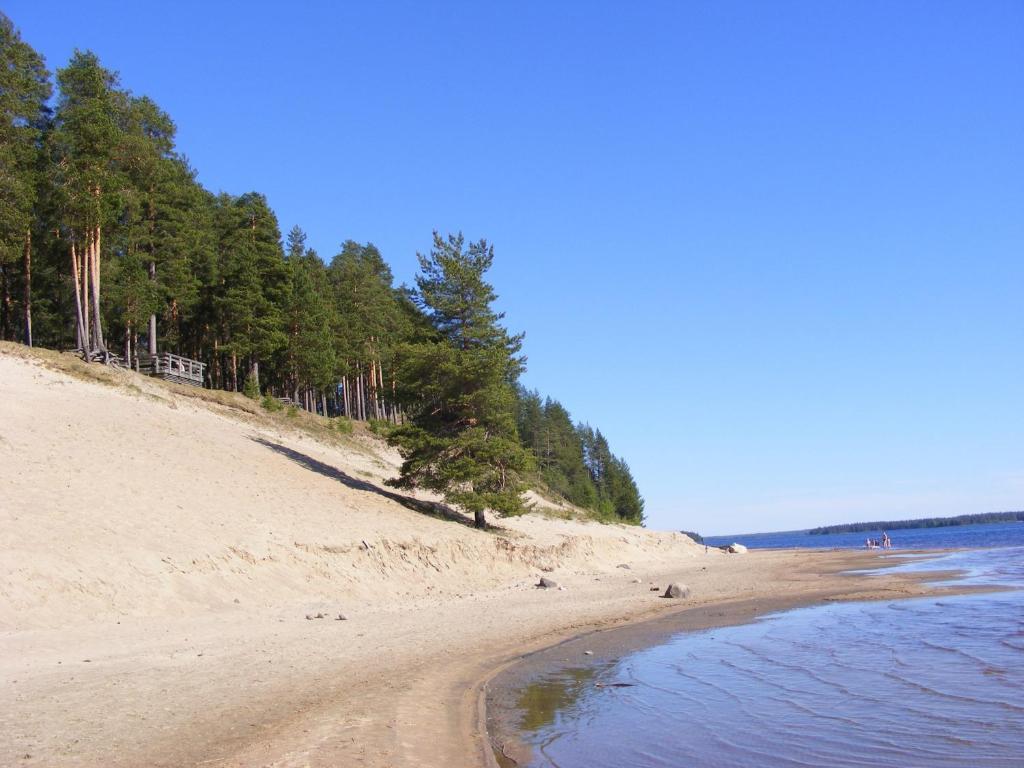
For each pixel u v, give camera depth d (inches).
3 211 1545.3
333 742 357.7
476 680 557.3
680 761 352.2
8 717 397.7
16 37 1739.7
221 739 363.3
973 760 332.8
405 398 1619.1
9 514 784.3
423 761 338.3
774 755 355.3
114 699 446.0
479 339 1609.3
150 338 2011.6
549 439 4626.0
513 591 1197.1
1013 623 760.3
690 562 2367.1
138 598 741.9
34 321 2112.5
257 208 2327.8
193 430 1438.2
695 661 630.5
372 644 692.1
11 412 1130.7
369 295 2827.3
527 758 362.3
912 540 4923.7
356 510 1301.7
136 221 1904.5
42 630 625.3
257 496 1172.5
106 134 1631.4
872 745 362.9
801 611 963.3
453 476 1486.2
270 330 2225.6
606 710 464.1
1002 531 6122.1
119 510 907.4
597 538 2047.2
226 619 767.1
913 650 631.8
